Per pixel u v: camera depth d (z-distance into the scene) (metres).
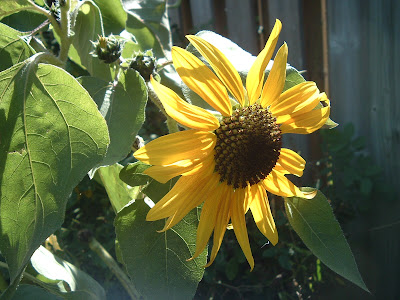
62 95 0.20
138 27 0.37
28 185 0.20
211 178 0.25
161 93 0.22
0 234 0.19
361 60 0.68
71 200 0.60
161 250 0.25
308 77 0.71
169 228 0.24
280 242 0.68
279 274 0.69
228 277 0.67
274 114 0.26
